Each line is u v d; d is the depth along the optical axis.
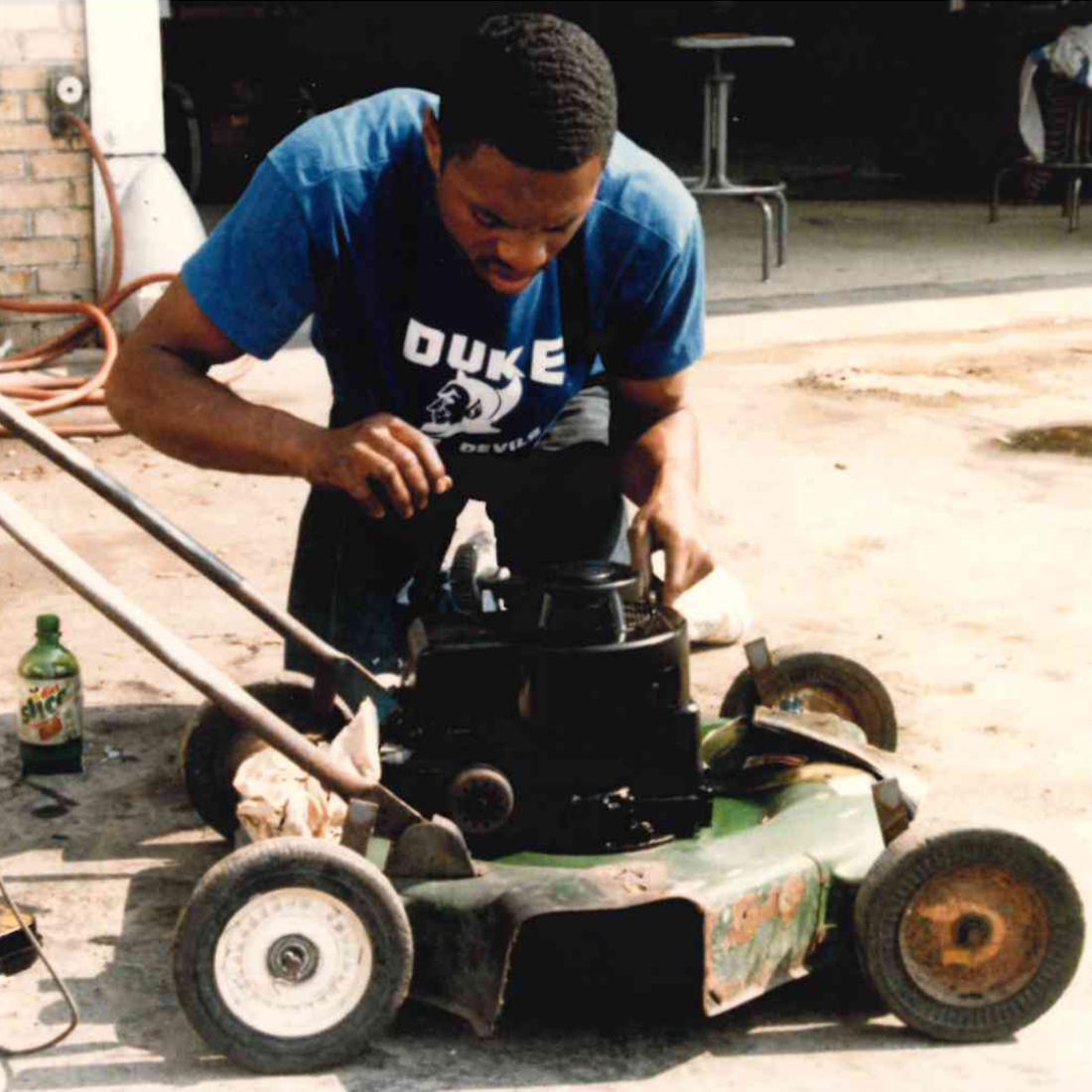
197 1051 3.05
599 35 18.58
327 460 3.06
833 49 18.22
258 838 3.23
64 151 7.82
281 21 13.97
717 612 4.77
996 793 4.08
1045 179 13.42
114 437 6.88
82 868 3.70
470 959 2.97
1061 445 6.97
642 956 3.02
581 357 3.46
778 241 10.81
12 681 4.66
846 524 6.02
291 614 3.86
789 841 3.15
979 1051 3.09
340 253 3.22
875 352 8.45
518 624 3.19
